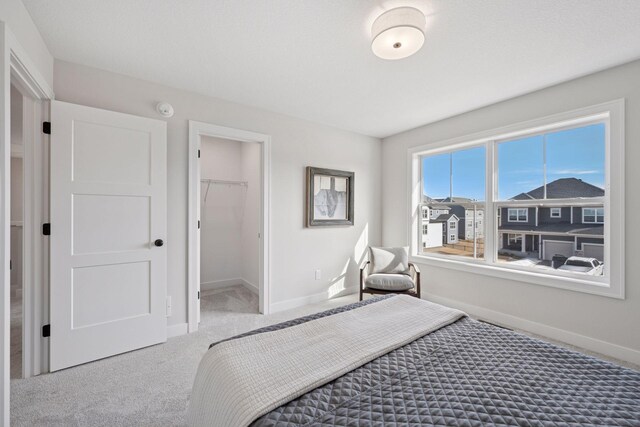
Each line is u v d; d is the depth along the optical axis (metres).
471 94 2.71
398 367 1.09
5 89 1.32
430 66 2.21
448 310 1.64
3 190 1.30
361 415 0.83
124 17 1.66
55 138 1.96
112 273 2.19
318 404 0.88
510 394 0.92
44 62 1.90
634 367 2.07
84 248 2.07
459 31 1.76
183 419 1.56
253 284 4.12
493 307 2.97
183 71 2.30
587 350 2.32
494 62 2.13
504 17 1.63
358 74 2.34
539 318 2.63
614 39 1.84
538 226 2.75
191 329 2.67
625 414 0.82
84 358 2.07
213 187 4.29
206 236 4.23
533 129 2.71
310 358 1.13
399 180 3.99
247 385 0.95
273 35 1.84
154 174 2.37
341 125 3.66
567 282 2.43
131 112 2.38
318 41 1.90
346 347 1.21
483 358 1.15
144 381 1.89
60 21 1.69
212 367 1.13
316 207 3.54
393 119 3.43
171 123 2.57
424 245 3.79
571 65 2.17
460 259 3.37
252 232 4.16
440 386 0.96
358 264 4.00
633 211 2.12
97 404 1.66
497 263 3.01
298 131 3.39
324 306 3.44
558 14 1.61
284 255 3.32
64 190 2.00
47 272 1.97
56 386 1.82
